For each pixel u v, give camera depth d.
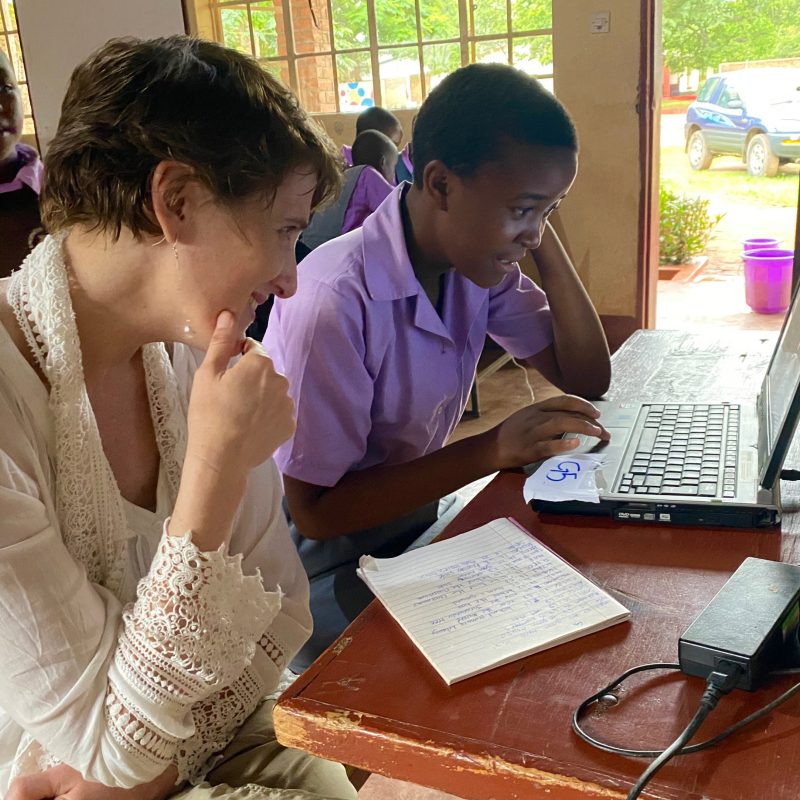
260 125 0.75
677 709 0.66
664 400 1.38
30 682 0.78
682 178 9.12
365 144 3.48
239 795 0.87
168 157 0.72
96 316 0.84
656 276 4.23
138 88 0.73
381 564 0.91
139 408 0.97
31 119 5.44
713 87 8.87
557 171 1.20
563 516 1.00
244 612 0.81
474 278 1.31
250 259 0.78
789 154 8.47
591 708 0.67
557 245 1.54
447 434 1.53
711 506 0.94
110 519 0.88
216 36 4.73
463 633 0.77
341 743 0.69
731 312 5.12
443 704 0.69
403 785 1.60
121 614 0.83
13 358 0.82
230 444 0.78
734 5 9.43
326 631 1.25
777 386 1.09
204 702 0.93
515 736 0.65
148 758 0.80
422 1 4.24
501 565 0.88
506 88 1.17
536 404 1.22
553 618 0.78
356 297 1.25
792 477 1.04
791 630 0.72
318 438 1.24
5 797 0.85
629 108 3.82
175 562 0.77
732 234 7.46
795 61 9.22
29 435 0.82
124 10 4.76
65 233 0.81
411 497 1.21
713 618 0.71
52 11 4.90
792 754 0.61
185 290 0.79
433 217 1.28
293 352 1.24
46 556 0.78
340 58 4.51
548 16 3.97
